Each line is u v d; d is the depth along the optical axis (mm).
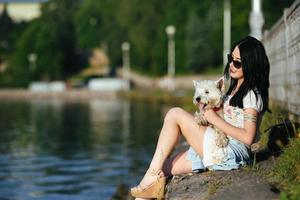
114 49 107312
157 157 8219
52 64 112812
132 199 9969
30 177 20391
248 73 8148
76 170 21656
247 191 7156
